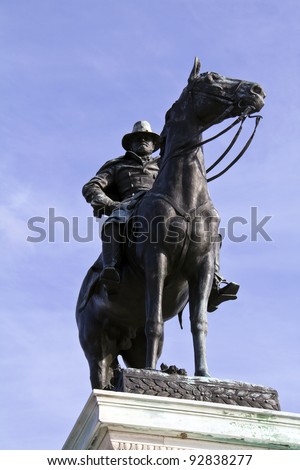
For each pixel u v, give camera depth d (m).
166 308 12.53
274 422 11.09
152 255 12.00
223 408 11.04
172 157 12.37
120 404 10.82
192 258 12.05
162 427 10.79
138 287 12.52
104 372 13.17
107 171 13.52
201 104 12.37
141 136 13.83
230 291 12.45
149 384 11.23
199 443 10.88
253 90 12.16
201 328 11.86
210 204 12.27
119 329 13.18
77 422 11.14
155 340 11.73
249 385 11.49
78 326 13.49
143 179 13.42
